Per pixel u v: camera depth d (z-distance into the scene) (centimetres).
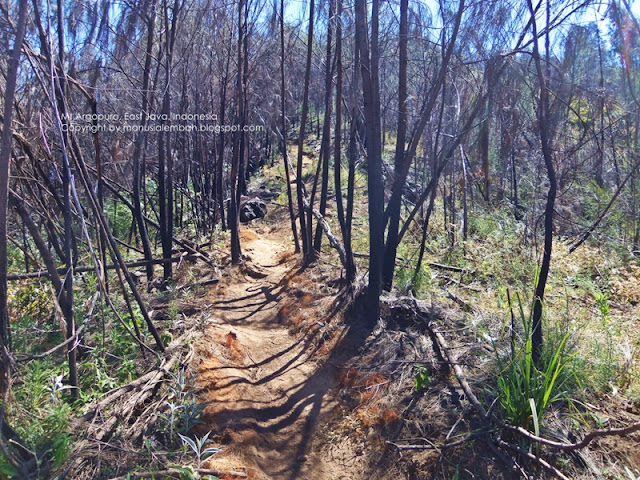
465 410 374
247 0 812
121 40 630
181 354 471
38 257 688
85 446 333
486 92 548
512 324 404
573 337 439
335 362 486
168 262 704
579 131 633
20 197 406
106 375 431
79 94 645
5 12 362
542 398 338
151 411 386
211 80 987
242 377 469
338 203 655
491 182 1023
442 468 335
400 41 548
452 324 500
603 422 348
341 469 362
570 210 829
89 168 520
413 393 409
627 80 570
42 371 425
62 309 496
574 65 589
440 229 905
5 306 320
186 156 1095
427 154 891
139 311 564
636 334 483
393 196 566
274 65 1109
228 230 1127
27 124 445
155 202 1162
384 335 506
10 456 287
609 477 311
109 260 670
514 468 324
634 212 822
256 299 698
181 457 341
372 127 500
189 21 862
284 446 388
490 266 713
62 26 391
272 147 1936
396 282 625
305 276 741
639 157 783
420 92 730
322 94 1413
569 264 692
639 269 703
